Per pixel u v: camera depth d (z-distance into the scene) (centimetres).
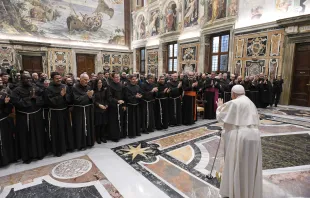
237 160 211
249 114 218
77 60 1606
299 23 757
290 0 780
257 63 912
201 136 500
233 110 221
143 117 519
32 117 355
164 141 467
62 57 1505
